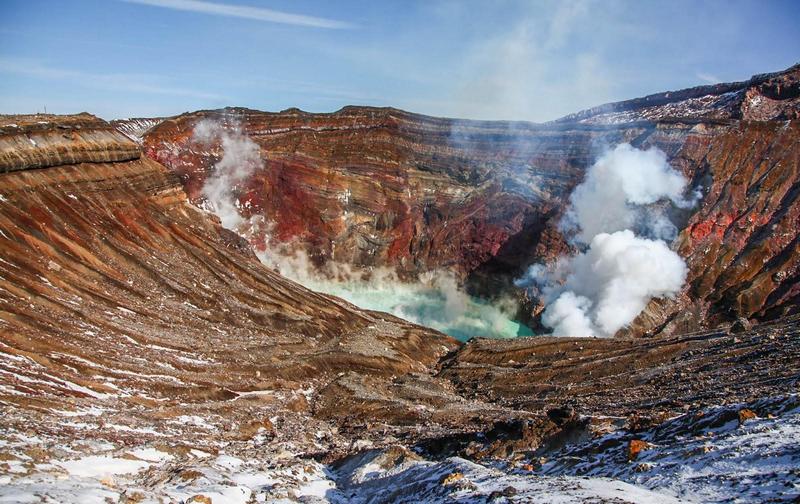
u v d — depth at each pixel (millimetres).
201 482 21031
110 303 47875
